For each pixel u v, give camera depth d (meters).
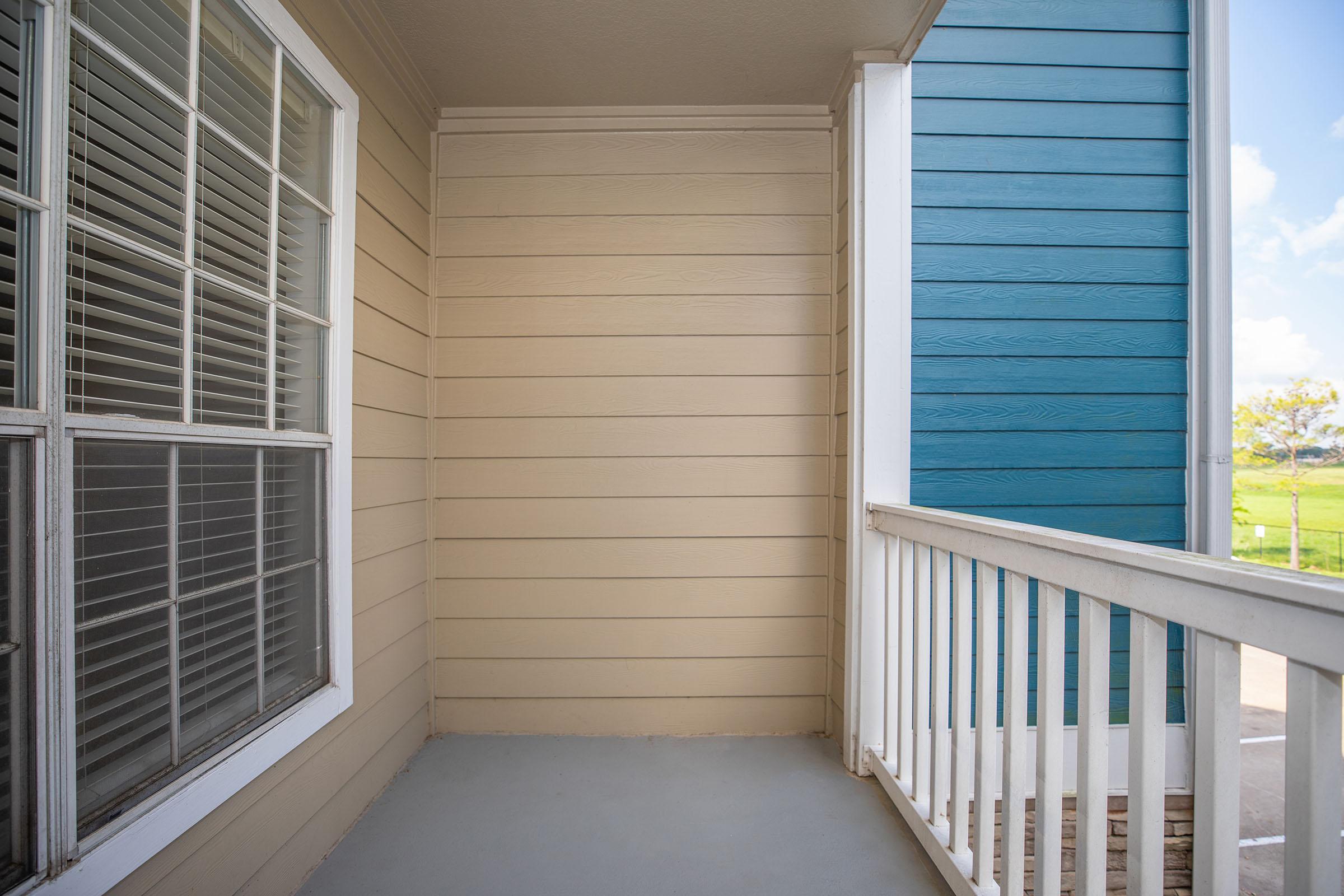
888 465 2.18
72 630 0.96
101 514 1.02
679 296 2.49
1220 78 2.51
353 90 1.81
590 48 2.13
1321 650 0.68
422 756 2.28
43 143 0.91
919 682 1.81
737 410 2.49
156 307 1.12
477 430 2.47
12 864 0.87
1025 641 1.27
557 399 2.48
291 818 1.53
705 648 2.48
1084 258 2.57
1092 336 2.56
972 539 1.47
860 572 2.17
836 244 2.47
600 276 2.49
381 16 1.94
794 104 2.50
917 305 2.56
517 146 2.50
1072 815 2.46
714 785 2.09
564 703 2.46
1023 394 2.55
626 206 2.50
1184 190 2.59
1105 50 2.58
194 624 1.22
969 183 2.57
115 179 1.04
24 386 0.89
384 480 2.06
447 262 2.49
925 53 2.57
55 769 0.92
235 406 1.35
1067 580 1.11
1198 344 2.52
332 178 1.73
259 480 1.42
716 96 2.44
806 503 2.49
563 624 2.47
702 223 2.50
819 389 2.50
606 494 2.48
